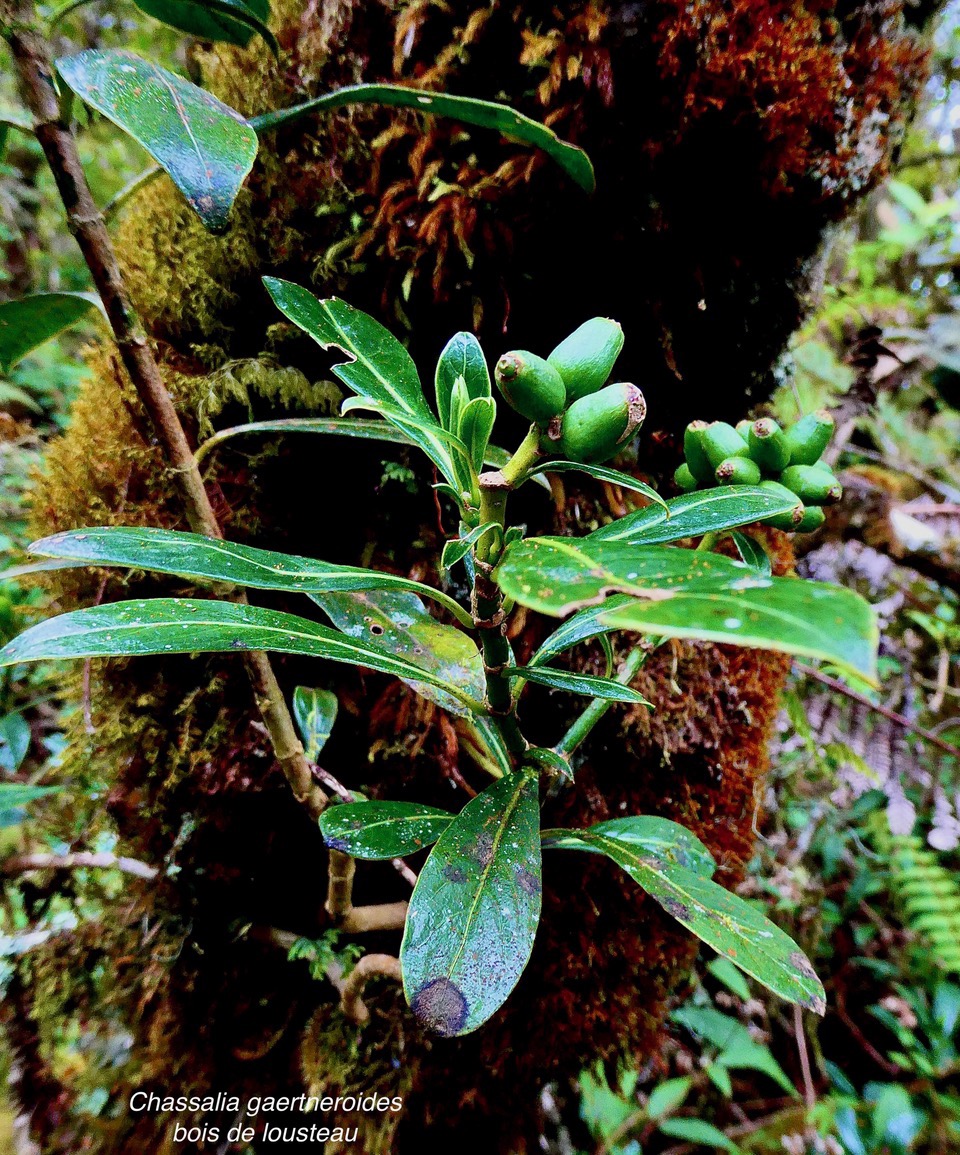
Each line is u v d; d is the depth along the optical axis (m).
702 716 0.34
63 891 0.36
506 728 0.22
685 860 0.26
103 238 0.20
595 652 0.33
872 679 0.11
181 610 0.20
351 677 0.31
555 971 0.32
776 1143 0.61
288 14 0.28
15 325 0.24
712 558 0.14
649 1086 0.65
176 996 0.33
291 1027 0.34
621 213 0.28
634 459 0.34
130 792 0.32
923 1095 0.65
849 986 0.74
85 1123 0.35
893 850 0.70
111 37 0.59
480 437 0.19
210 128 0.18
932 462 0.74
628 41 0.25
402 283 0.29
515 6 0.25
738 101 0.26
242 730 0.31
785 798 0.66
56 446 0.32
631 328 0.31
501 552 0.18
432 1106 0.33
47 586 0.31
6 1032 0.36
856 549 0.62
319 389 0.29
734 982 0.61
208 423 0.29
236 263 0.29
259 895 0.34
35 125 0.19
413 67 0.27
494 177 0.27
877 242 0.80
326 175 0.28
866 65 0.28
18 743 0.39
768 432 0.22
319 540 0.32
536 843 0.20
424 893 0.19
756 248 0.30
